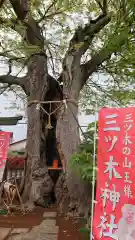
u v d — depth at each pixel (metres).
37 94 9.77
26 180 9.49
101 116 4.30
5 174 9.50
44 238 5.81
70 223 7.09
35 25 8.98
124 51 8.85
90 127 7.20
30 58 9.67
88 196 8.08
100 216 4.09
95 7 9.71
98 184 4.22
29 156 9.61
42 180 9.34
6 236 6.01
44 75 9.92
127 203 3.68
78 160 6.43
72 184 8.23
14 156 12.29
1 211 8.24
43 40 9.27
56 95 10.29
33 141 9.64
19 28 8.26
